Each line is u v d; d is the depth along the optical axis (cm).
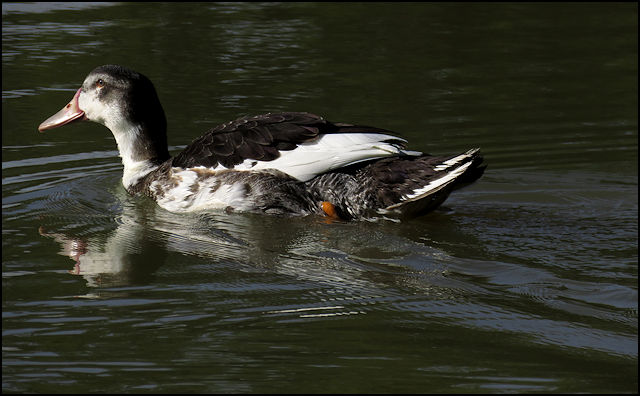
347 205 1115
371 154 1102
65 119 1325
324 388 677
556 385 688
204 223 1116
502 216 1159
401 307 841
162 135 1310
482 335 782
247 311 827
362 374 701
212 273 932
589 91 1847
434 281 913
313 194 1124
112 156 1428
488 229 1098
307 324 798
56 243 1032
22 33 2166
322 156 1118
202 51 2053
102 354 732
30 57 1953
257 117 1190
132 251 1005
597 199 1238
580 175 1345
